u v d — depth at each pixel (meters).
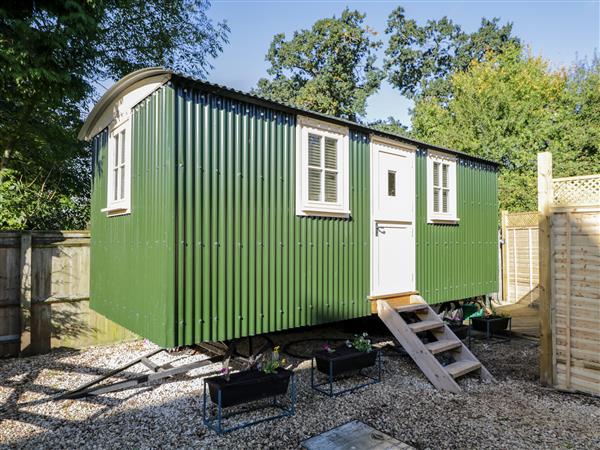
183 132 3.87
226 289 4.10
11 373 5.10
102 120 5.80
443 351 5.07
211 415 3.86
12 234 5.74
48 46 6.06
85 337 6.28
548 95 16.08
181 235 3.80
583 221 4.47
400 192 6.10
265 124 4.52
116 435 3.45
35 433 3.49
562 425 3.64
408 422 3.71
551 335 4.68
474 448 3.22
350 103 22.72
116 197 5.34
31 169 7.73
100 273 5.75
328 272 5.06
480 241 7.62
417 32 25.95
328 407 4.06
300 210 4.76
